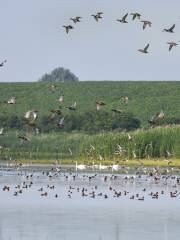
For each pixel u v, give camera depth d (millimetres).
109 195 59000
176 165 89438
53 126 137500
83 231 41562
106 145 93500
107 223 44219
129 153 92625
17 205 52094
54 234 40625
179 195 59375
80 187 64875
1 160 98000
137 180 73062
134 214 47969
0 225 43344
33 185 66562
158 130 94438
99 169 85438
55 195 57719
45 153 105125
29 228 42375
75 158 98375
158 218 46312
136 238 39750
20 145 109625
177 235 40562
